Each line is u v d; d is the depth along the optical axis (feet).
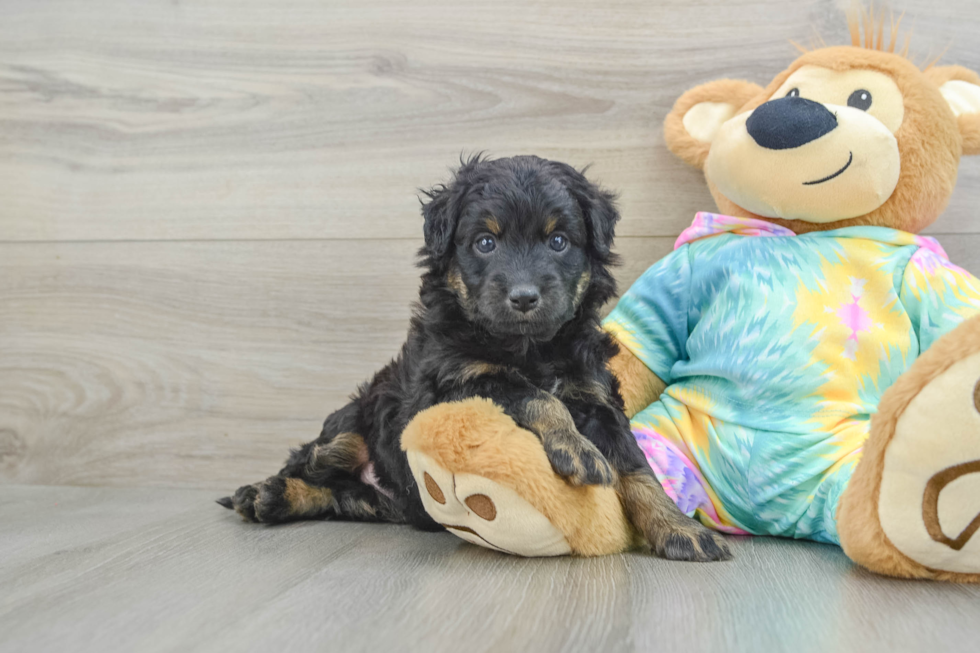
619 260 2.71
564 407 2.35
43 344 3.30
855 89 2.62
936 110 2.58
